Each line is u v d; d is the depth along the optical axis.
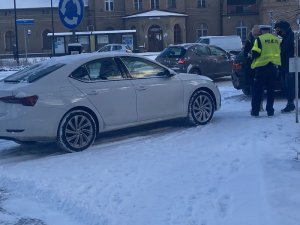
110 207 4.15
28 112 5.94
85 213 4.10
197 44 14.27
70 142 6.19
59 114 6.10
